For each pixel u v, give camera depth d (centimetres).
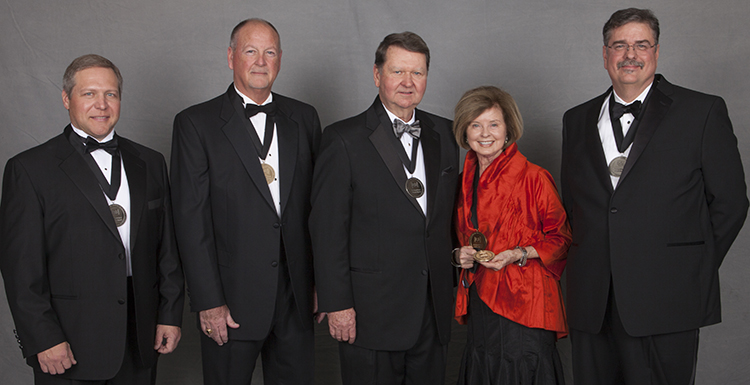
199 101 330
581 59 333
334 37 333
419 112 251
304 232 245
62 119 324
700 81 326
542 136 338
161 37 327
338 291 226
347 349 238
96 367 213
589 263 225
